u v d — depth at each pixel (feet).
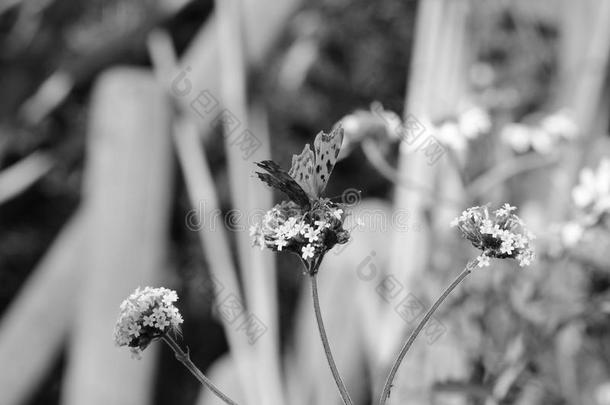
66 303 5.58
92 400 4.81
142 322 2.19
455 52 4.49
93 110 5.56
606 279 3.26
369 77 10.94
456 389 3.22
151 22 6.12
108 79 5.50
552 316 3.24
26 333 5.54
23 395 5.53
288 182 2.20
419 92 4.49
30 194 10.69
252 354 4.17
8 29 9.78
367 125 3.48
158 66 5.59
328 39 10.50
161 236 5.35
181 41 7.13
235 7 4.95
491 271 3.38
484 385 3.23
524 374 3.34
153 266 5.27
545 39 4.91
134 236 5.22
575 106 4.60
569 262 3.28
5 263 11.11
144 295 2.22
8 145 9.86
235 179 4.48
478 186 3.68
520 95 4.68
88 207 5.42
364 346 4.84
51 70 9.55
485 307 3.36
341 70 10.92
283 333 8.48
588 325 3.39
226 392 4.85
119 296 5.10
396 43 11.01
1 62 9.72
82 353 4.95
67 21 9.67
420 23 4.82
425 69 4.51
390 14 10.99
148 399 4.96
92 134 5.54
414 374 3.56
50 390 5.75
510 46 4.77
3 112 9.70
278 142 10.16
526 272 3.32
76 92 9.24
